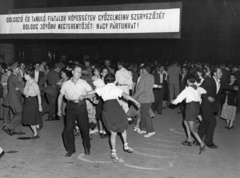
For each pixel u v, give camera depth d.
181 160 6.68
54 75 10.54
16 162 6.33
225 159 6.80
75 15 10.39
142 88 8.58
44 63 13.13
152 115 9.37
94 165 6.23
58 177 5.54
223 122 11.14
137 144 7.88
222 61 26.00
